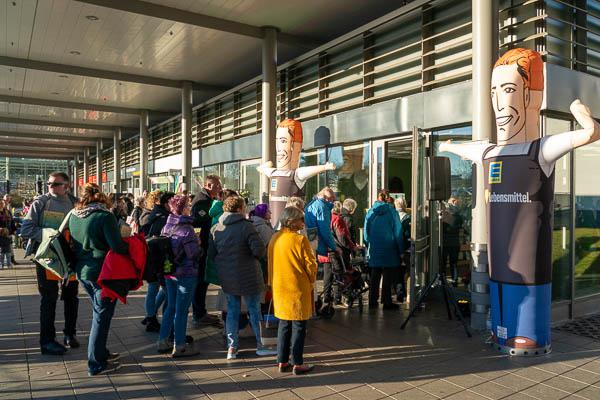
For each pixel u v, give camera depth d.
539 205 5.01
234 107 15.96
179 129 21.16
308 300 4.52
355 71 10.47
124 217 10.98
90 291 4.59
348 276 7.00
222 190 6.40
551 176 5.06
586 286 7.11
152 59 13.92
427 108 8.13
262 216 5.73
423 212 7.28
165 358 5.01
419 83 8.81
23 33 11.92
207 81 16.53
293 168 8.35
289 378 4.45
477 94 6.02
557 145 4.80
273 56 11.54
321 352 5.21
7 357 5.00
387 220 7.18
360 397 4.01
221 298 5.59
